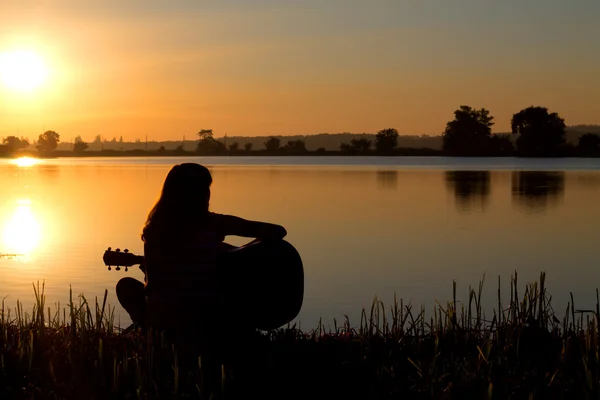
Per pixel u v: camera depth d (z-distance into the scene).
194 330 5.15
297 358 5.49
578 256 14.95
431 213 24.16
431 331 6.38
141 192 34.59
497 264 13.95
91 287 11.39
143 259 5.68
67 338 5.73
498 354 5.52
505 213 24.11
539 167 72.06
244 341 5.30
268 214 23.66
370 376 5.12
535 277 12.59
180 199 5.06
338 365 5.33
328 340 6.03
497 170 63.34
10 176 52.53
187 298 5.10
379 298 10.77
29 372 5.02
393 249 15.97
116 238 17.75
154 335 5.45
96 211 24.92
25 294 10.82
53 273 12.72
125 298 5.70
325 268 13.48
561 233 18.84
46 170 66.00
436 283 12.00
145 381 4.76
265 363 5.23
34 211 24.97
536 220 22.00
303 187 37.72
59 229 19.73
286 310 5.29
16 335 5.99
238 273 5.15
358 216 23.08
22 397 4.66
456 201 28.94
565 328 6.54
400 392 4.82
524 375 5.08
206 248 5.09
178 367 5.03
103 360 5.27
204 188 5.09
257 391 4.80
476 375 5.01
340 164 86.31
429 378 4.96
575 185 39.19
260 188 36.88
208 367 5.02
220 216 5.16
